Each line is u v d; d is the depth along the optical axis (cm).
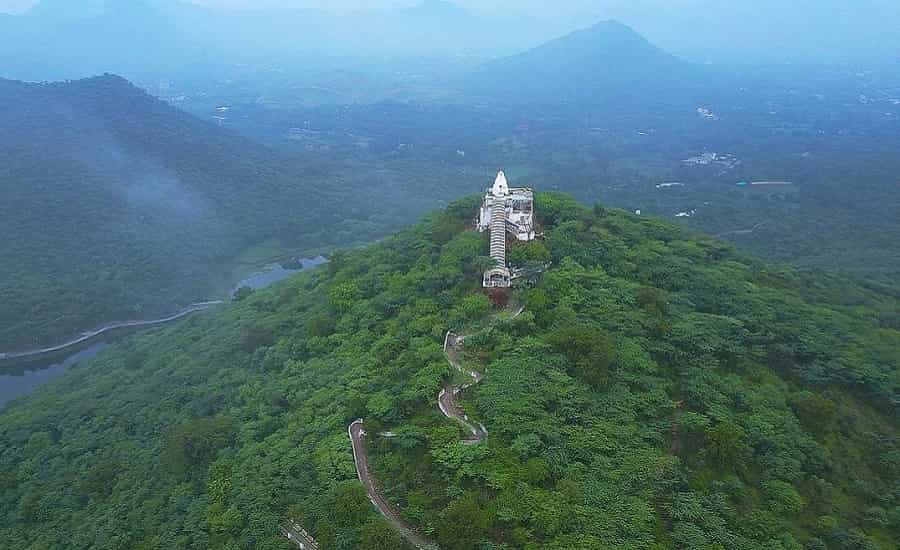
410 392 7150
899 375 7894
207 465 7950
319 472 6525
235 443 8131
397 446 6581
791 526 5816
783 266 12281
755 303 9069
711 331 8181
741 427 6769
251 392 9300
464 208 12681
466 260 10144
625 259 10106
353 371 8325
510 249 10269
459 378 7456
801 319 8844
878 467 6912
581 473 5862
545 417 6469
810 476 6481
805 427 7125
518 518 5341
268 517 6209
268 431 8081
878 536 6062
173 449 8325
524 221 11125
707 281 9594
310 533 5828
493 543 5191
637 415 6762
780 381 7794
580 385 6994
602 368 7175
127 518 7612
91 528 7631
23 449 10119
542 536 5206
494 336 8069
